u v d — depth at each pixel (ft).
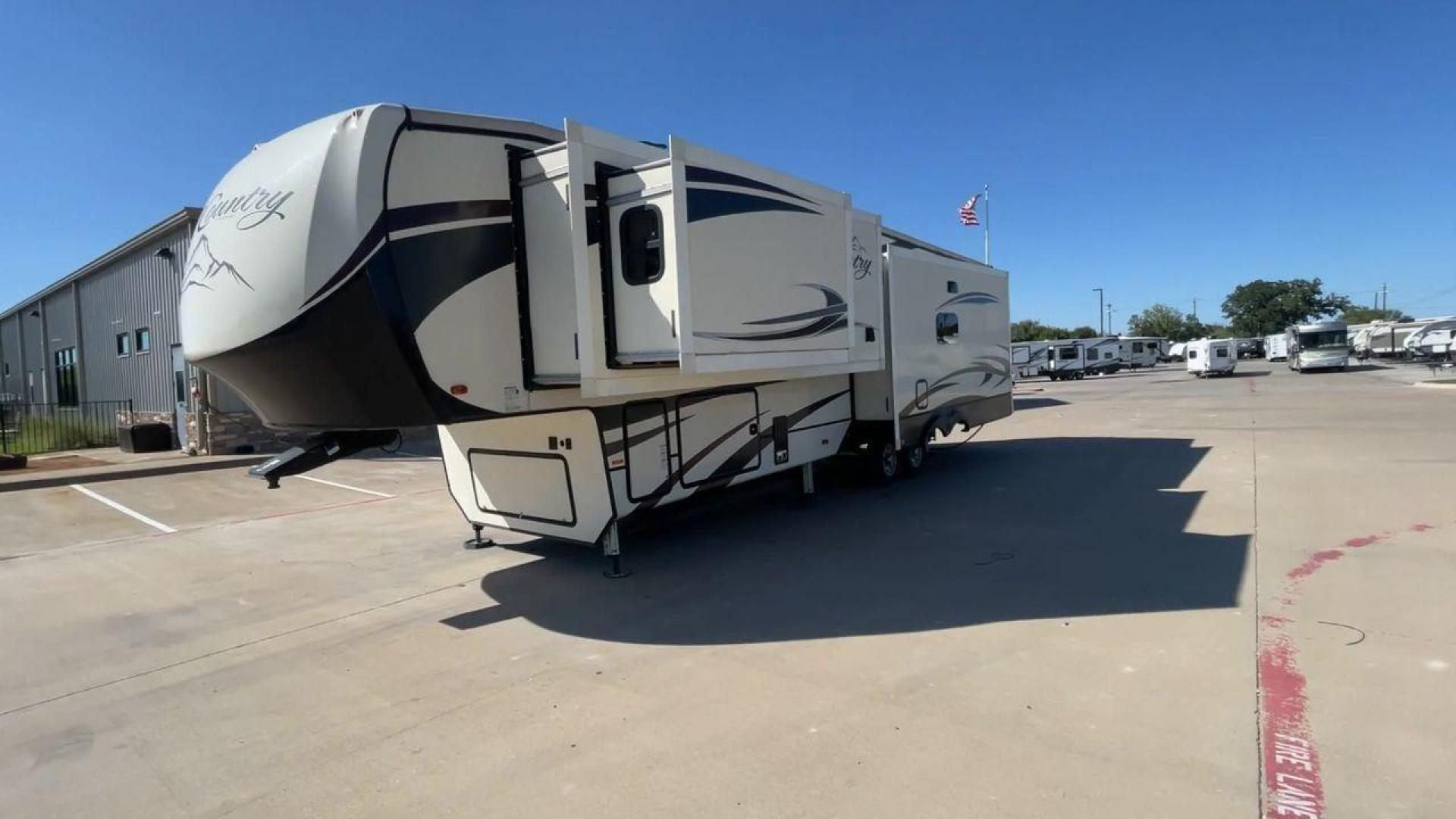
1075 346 153.17
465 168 16.70
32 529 31.12
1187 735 11.27
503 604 19.35
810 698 13.12
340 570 23.35
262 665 16.06
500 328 17.34
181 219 55.57
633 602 19.02
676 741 11.91
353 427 16.53
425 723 13.04
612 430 20.77
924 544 23.17
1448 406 56.70
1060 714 12.10
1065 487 31.55
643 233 17.47
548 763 11.48
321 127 15.83
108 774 11.86
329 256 14.90
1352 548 20.63
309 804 10.77
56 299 83.92
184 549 27.22
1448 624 15.03
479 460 23.56
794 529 25.86
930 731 11.76
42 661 16.75
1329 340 123.34
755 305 19.81
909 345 32.04
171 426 59.52
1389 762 10.36
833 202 23.53
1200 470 34.04
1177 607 16.67
